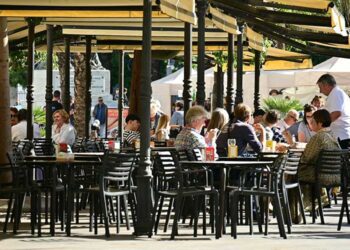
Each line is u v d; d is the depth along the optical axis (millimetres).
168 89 40219
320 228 17312
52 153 22938
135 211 15914
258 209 16469
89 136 28094
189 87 20609
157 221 15750
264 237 15586
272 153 17828
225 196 16562
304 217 18141
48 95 24312
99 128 37969
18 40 29188
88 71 28156
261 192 15445
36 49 31422
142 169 15266
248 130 17922
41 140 24359
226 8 22188
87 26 25016
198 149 16188
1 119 21812
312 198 18500
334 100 21406
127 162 15516
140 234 15344
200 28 19766
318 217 19484
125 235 15445
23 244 14164
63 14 20422
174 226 14977
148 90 15125
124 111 35906
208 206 19641
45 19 23938
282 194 16125
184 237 15281
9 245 14031
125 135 22422
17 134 24891
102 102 38156
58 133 22703
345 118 21469
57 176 17547
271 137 22375
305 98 39531
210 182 16047
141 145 15234
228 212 17312
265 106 37188
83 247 13805
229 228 16781
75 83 34500
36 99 44625
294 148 21391
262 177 16766
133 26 25281
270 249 13977
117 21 24312
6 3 19906
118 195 15367
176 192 15203
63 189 15828
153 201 17359
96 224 15648
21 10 20391
